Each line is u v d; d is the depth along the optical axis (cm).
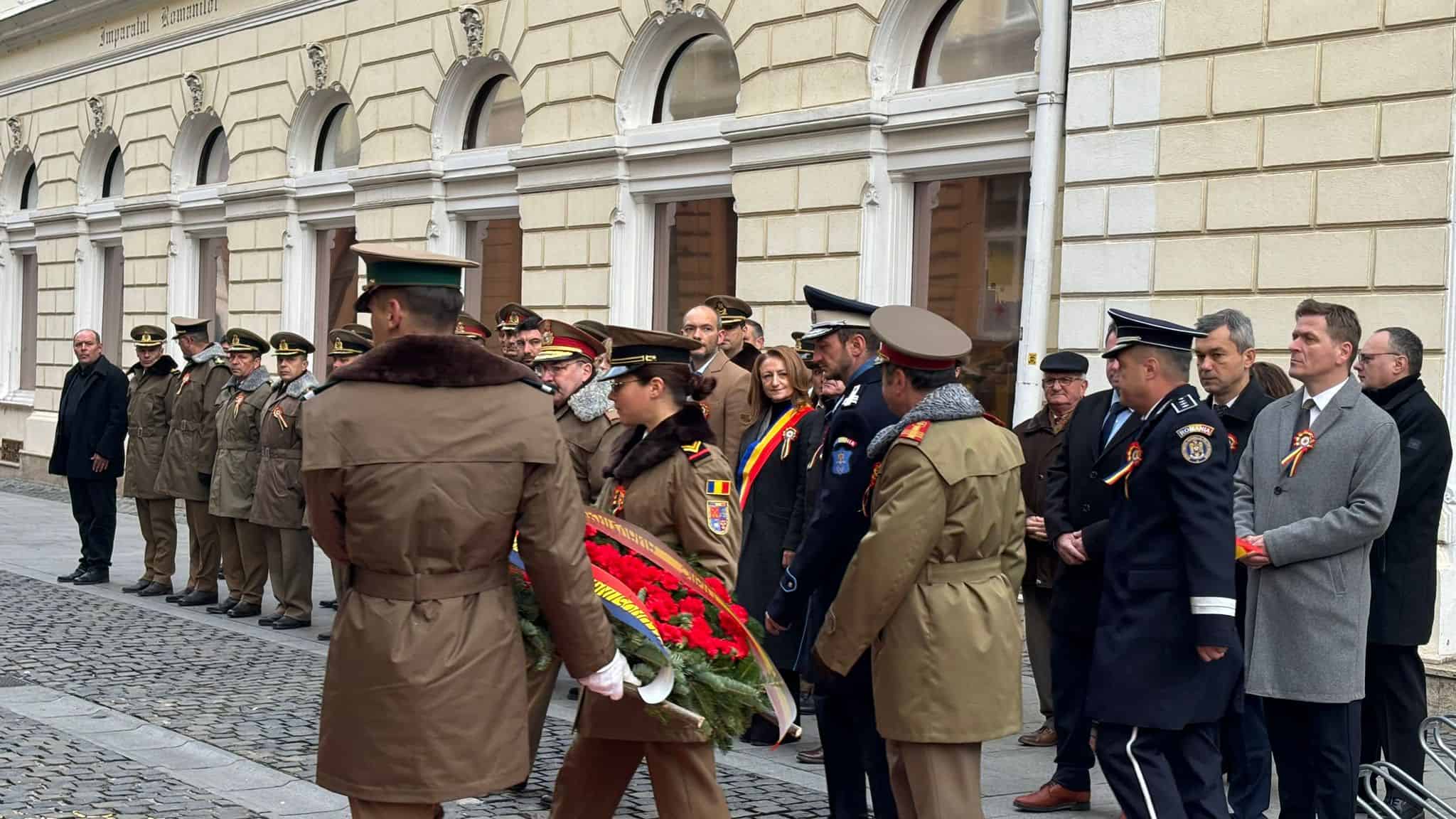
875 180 1158
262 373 1105
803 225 1212
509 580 417
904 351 492
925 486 477
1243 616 596
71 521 1761
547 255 1473
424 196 1619
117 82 2212
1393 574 601
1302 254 888
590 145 1407
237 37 1938
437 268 417
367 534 398
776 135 1229
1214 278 927
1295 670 551
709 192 1340
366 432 397
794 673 746
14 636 995
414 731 392
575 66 1445
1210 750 517
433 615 397
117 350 2273
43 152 2405
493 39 1547
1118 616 514
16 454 2441
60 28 2348
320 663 925
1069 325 1004
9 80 2495
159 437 1205
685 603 475
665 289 1387
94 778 648
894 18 1153
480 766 397
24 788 627
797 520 705
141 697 813
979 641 485
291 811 608
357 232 1717
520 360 930
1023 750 748
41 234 2400
